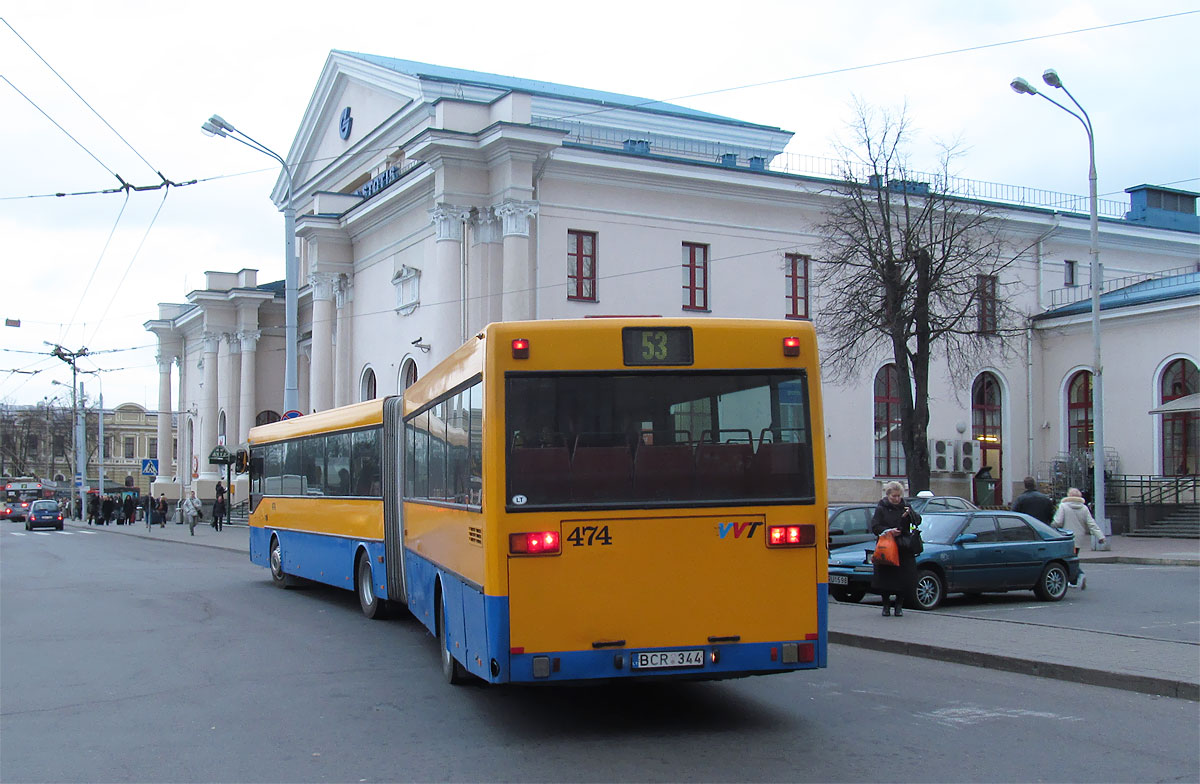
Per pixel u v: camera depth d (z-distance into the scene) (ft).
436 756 24.38
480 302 100.78
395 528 46.73
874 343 102.01
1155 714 27.78
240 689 32.86
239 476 170.71
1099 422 89.45
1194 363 110.63
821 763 23.18
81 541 138.51
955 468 122.11
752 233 111.96
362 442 51.44
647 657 25.16
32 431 332.39
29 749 25.71
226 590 65.05
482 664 25.88
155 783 22.56
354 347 126.62
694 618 25.39
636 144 123.65
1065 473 112.98
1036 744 24.66
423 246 109.81
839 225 92.89
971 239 96.94
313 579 58.85
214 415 178.50
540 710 29.22
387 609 50.08
